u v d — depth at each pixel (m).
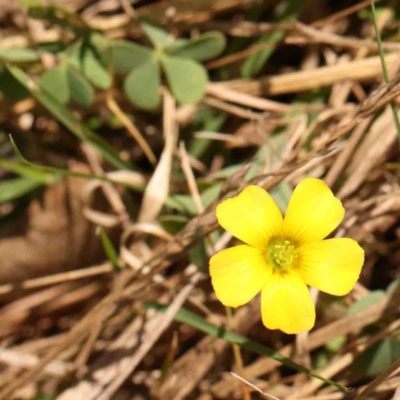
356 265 0.17
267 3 0.21
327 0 0.21
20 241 0.21
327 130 0.20
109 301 0.19
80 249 0.21
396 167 0.19
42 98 0.19
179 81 0.20
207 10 0.21
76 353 0.20
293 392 0.19
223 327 0.19
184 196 0.20
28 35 0.21
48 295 0.21
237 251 0.17
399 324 0.18
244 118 0.21
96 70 0.20
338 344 0.19
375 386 0.17
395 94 0.18
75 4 0.21
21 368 0.20
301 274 0.17
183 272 0.19
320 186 0.17
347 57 0.20
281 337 0.20
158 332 0.19
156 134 0.21
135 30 0.21
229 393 0.19
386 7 0.20
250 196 0.17
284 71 0.21
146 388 0.20
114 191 0.20
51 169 0.19
